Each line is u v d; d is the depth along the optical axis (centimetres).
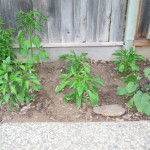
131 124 105
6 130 103
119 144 96
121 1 135
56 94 123
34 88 115
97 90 119
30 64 124
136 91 119
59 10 135
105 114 111
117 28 143
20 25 129
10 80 108
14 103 114
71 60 136
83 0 133
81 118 110
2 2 132
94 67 144
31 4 133
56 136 100
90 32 143
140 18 140
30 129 103
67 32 142
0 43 123
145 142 97
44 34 142
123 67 131
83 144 96
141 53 150
